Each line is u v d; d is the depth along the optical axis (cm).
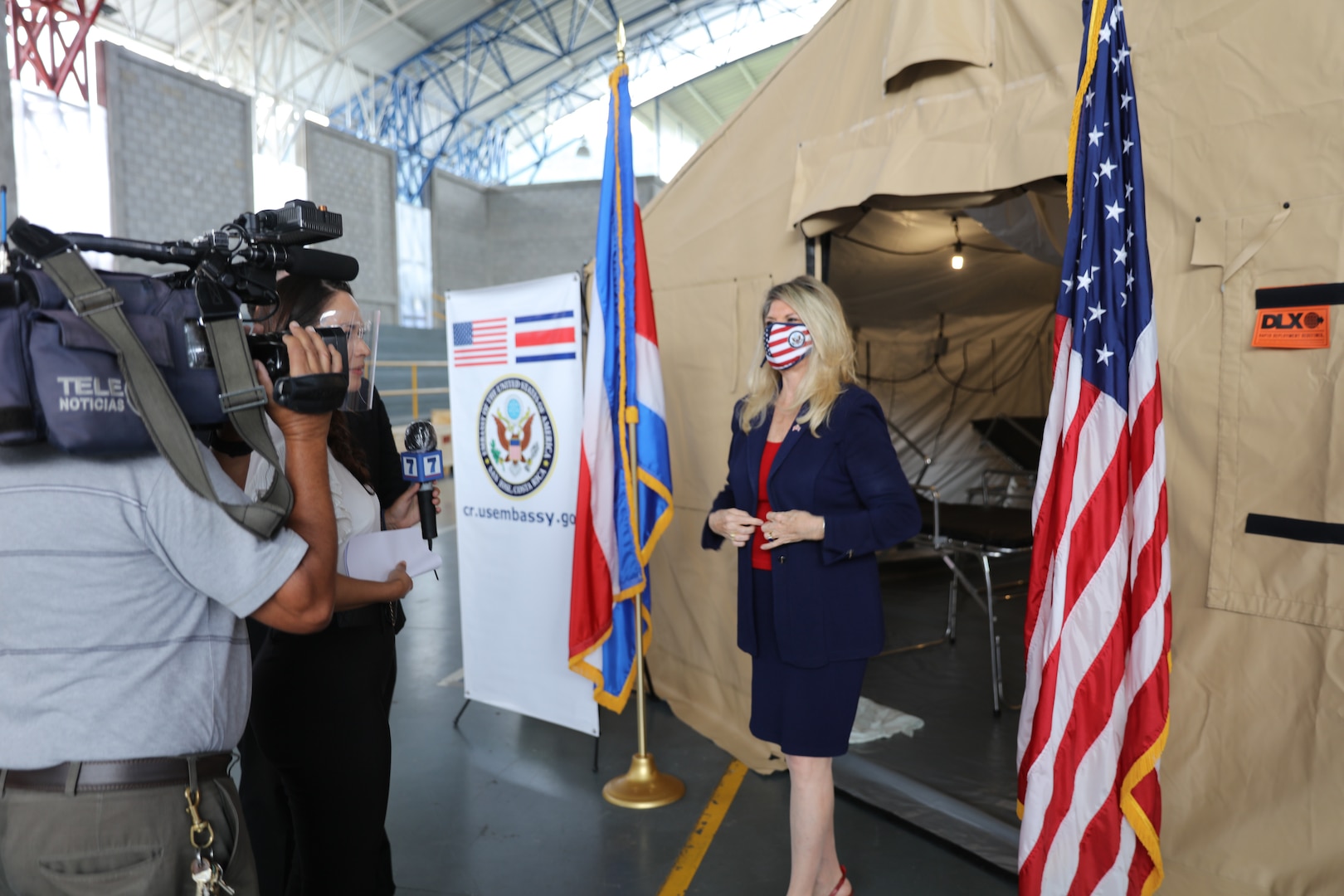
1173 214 189
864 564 178
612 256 254
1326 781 166
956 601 455
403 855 227
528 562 292
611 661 263
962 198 229
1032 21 205
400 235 1645
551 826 242
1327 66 164
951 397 645
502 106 1955
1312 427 167
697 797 259
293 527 95
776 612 178
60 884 85
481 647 309
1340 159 162
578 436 276
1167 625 152
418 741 305
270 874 176
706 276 314
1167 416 190
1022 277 538
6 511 84
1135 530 155
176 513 86
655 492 259
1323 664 166
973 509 456
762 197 288
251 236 100
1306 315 167
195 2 1234
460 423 307
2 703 85
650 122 1984
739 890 209
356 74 1590
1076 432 161
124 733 86
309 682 146
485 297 295
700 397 320
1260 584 175
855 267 478
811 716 176
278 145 1408
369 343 130
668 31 1842
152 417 81
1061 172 196
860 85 250
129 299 83
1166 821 190
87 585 85
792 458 181
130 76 1045
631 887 211
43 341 76
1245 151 176
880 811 247
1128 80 159
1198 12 183
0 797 86
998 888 208
